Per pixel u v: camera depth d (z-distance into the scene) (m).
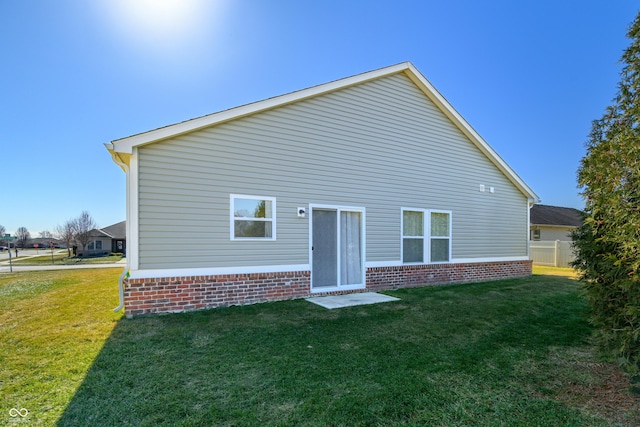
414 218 9.55
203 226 6.54
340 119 8.27
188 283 6.33
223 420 2.59
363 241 8.58
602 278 3.44
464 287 9.16
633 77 3.40
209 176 6.64
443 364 3.74
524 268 11.96
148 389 3.12
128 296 5.84
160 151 6.22
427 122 9.81
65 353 4.05
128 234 6.14
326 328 5.13
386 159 9.01
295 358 3.89
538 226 24.14
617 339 3.22
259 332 4.91
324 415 2.66
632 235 2.97
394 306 6.67
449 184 10.23
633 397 3.03
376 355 4.00
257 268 7.06
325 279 8.04
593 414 2.72
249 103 6.95
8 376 3.40
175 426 2.51
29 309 6.42
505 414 2.71
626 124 3.40
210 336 4.71
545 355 4.07
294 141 7.61
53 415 2.67
